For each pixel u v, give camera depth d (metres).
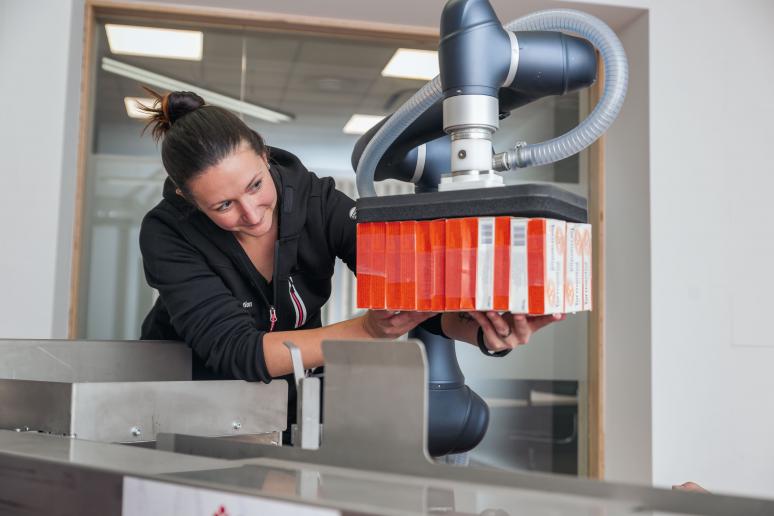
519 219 0.77
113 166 2.90
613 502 0.58
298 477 0.63
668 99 3.02
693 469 2.96
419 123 1.08
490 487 0.61
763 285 3.04
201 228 1.21
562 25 0.97
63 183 2.65
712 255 3.01
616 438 3.12
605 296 3.21
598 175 3.25
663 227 2.98
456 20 0.86
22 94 2.63
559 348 3.23
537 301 0.76
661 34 3.02
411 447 0.64
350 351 0.67
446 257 0.80
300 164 1.32
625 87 0.92
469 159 0.85
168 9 2.91
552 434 3.20
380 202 0.84
